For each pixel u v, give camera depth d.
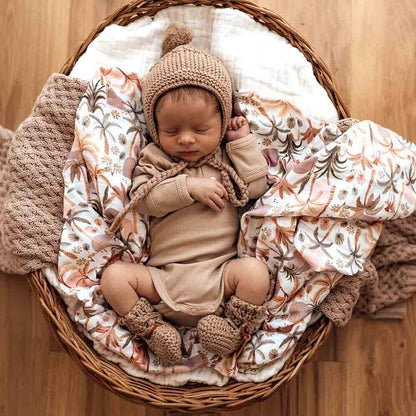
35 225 1.32
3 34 1.64
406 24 1.61
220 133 1.37
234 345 1.30
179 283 1.33
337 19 1.62
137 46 1.47
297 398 1.50
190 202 1.34
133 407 1.50
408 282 1.48
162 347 1.29
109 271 1.31
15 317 1.54
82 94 1.39
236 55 1.46
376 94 1.60
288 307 1.35
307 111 1.43
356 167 1.32
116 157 1.37
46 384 1.52
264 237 1.36
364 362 1.51
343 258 1.32
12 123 1.62
